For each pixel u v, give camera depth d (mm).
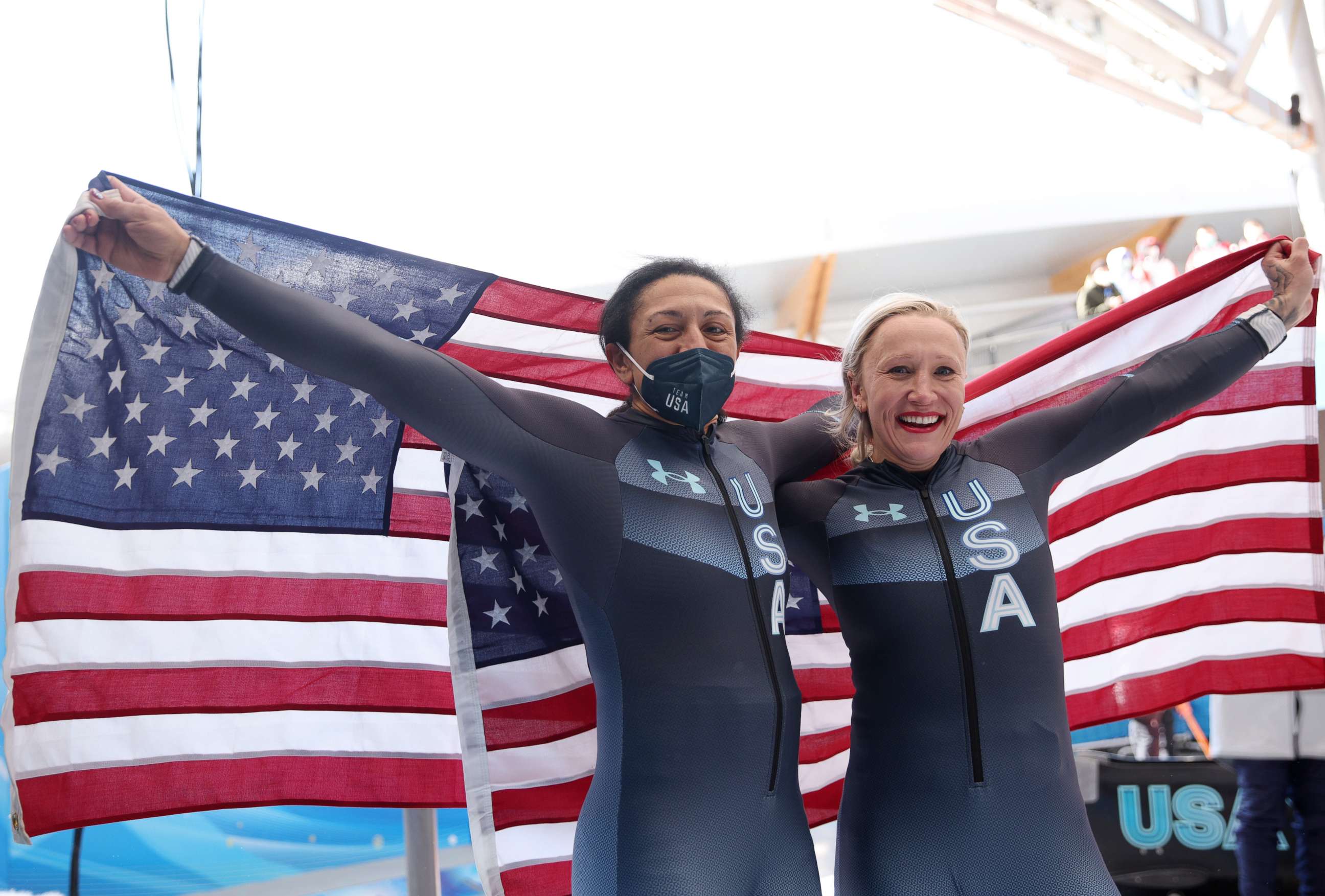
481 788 2281
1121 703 2984
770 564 2010
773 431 2420
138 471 2217
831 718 3012
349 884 4797
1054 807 1967
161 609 2240
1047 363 3016
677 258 2213
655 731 1816
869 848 2004
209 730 2275
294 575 2385
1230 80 6836
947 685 2023
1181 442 3053
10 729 2076
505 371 2598
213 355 2273
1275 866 3496
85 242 1686
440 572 2523
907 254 7449
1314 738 3469
